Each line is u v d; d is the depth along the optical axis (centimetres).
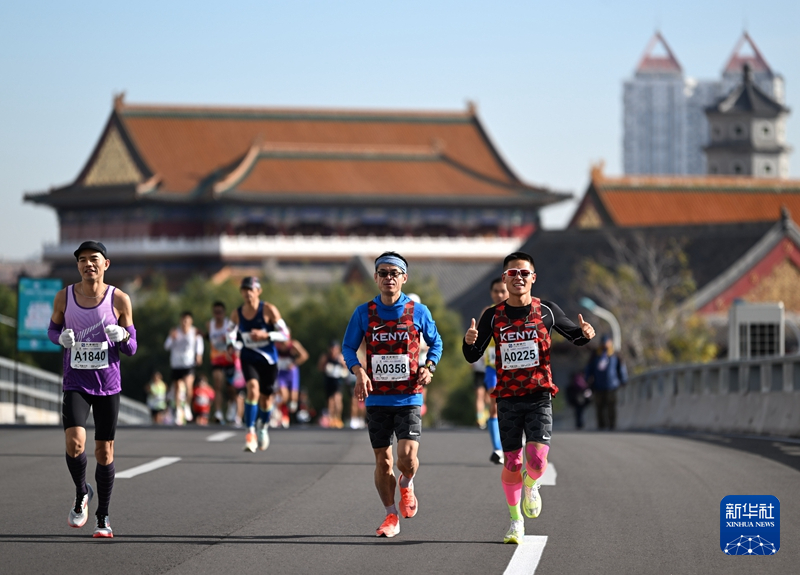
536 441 2775
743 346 8425
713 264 18738
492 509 3328
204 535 2902
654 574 2480
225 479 3950
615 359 8088
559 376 17762
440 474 4134
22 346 8400
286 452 4862
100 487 2842
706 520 3130
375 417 2856
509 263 2798
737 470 4216
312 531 2967
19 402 9519
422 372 2831
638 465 4388
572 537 2886
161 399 10306
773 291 17762
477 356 2859
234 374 6925
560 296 19562
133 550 2702
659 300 16188
